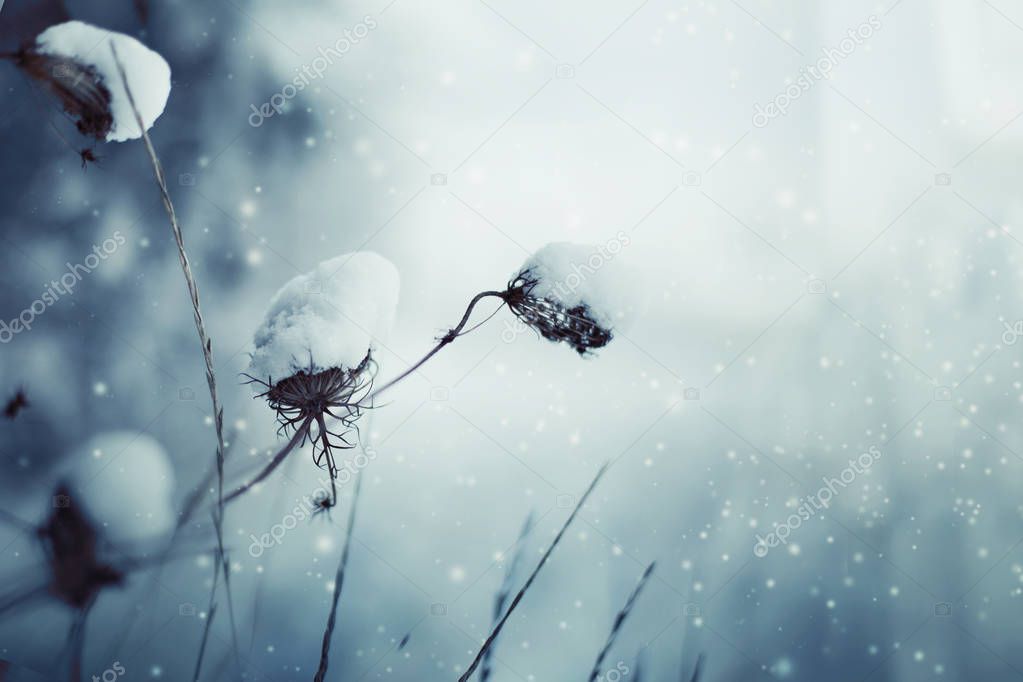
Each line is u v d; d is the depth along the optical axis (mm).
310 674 655
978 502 669
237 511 663
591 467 668
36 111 674
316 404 599
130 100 596
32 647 653
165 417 667
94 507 661
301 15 679
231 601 658
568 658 657
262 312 671
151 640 656
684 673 658
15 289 670
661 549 665
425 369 668
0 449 663
